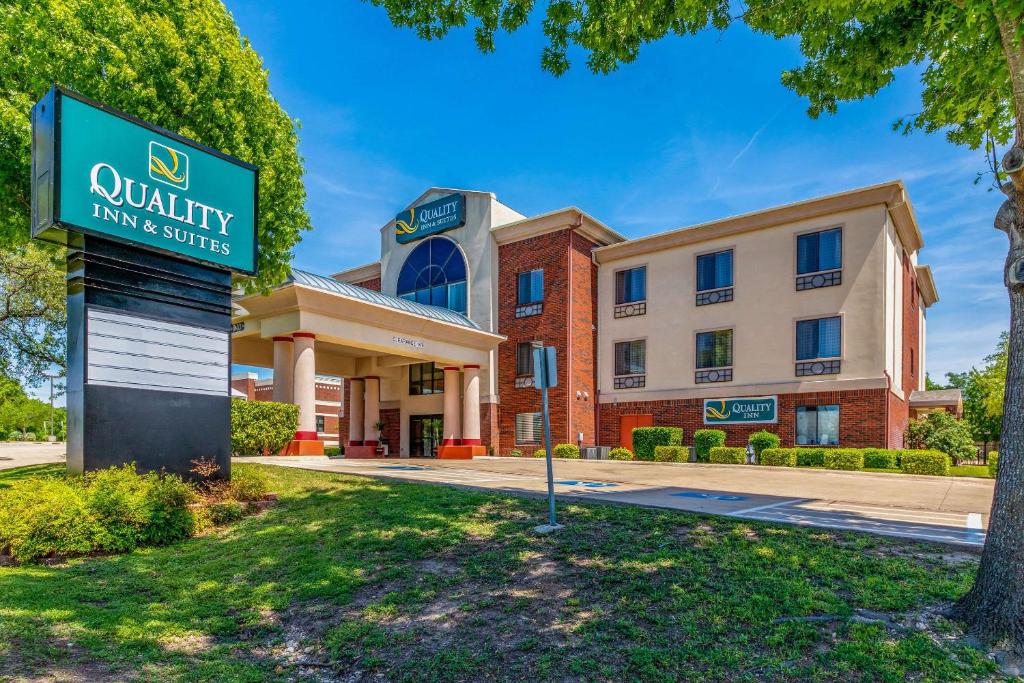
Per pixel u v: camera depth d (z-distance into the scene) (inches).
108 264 361.7
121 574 274.1
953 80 287.6
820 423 885.2
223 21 560.4
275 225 578.6
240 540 322.7
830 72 327.0
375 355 1165.1
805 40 308.5
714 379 993.5
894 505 429.7
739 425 954.7
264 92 574.9
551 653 182.1
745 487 560.7
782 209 932.6
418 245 1284.4
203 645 209.2
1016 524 175.5
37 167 344.8
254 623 225.5
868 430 839.7
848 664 162.9
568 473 694.5
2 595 232.1
